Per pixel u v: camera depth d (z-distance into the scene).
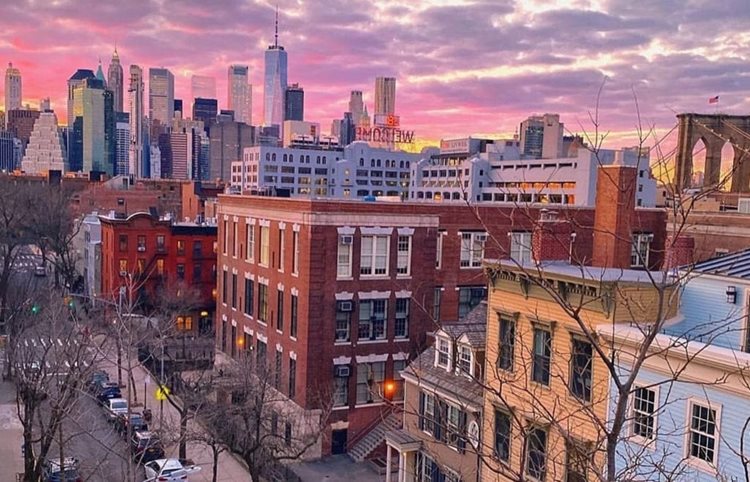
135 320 52.69
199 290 73.00
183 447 37.16
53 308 41.34
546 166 135.88
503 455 24.22
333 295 39.81
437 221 42.91
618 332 18.88
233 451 32.06
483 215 45.56
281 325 42.78
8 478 34.97
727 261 21.27
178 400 43.56
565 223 24.48
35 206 89.75
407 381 31.02
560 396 21.52
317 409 38.91
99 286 80.75
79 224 96.19
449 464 27.16
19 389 35.50
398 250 41.78
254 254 46.84
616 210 26.97
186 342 59.81
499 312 24.61
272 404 37.19
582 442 19.58
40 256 99.62
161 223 74.25
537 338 23.02
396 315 41.84
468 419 26.27
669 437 17.48
